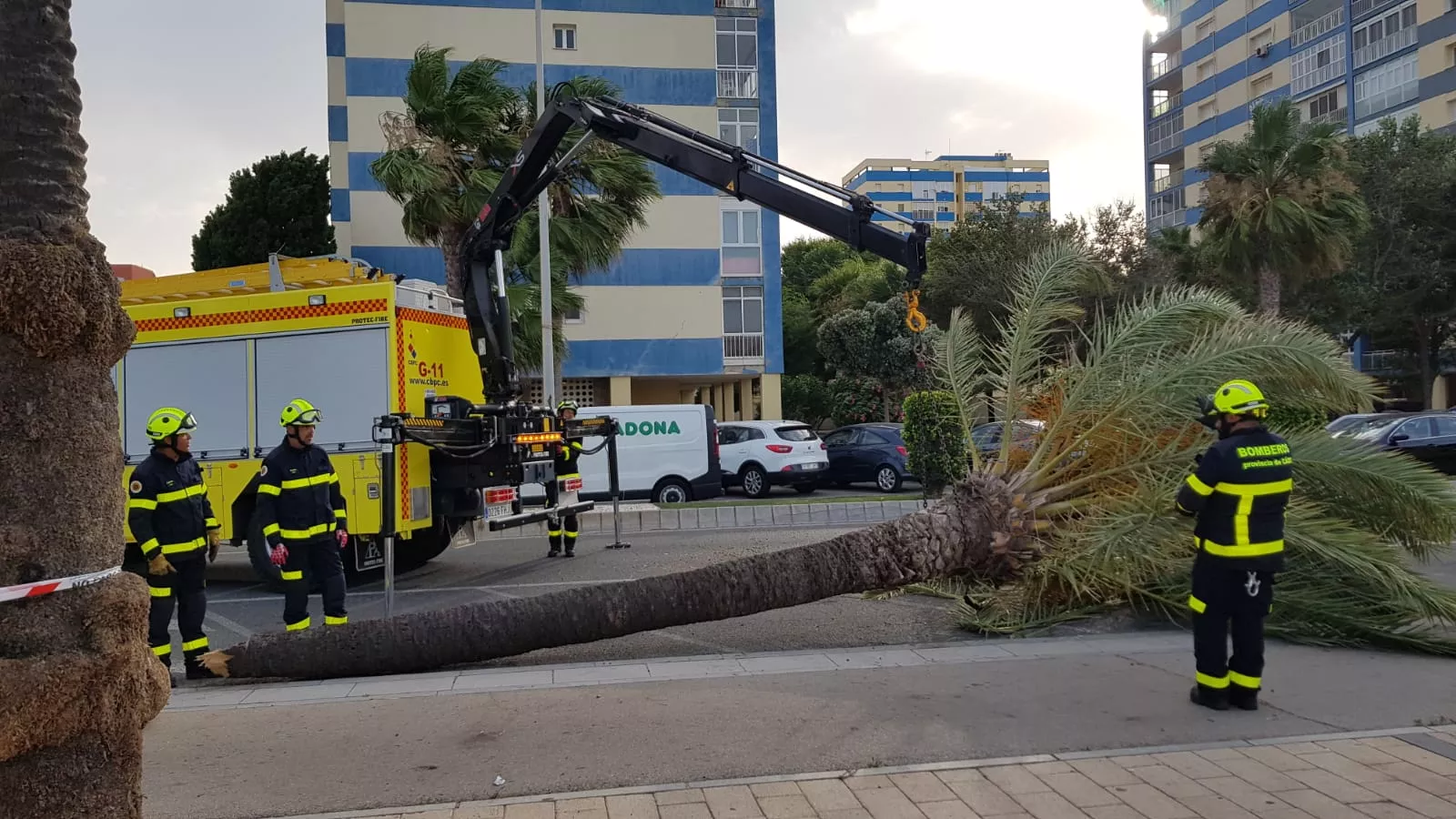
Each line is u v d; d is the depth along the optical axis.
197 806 3.84
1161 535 6.44
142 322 9.81
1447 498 6.29
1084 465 7.05
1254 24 49.28
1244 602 4.85
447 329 10.27
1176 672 5.66
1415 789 3.81
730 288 31.33
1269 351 6.77
